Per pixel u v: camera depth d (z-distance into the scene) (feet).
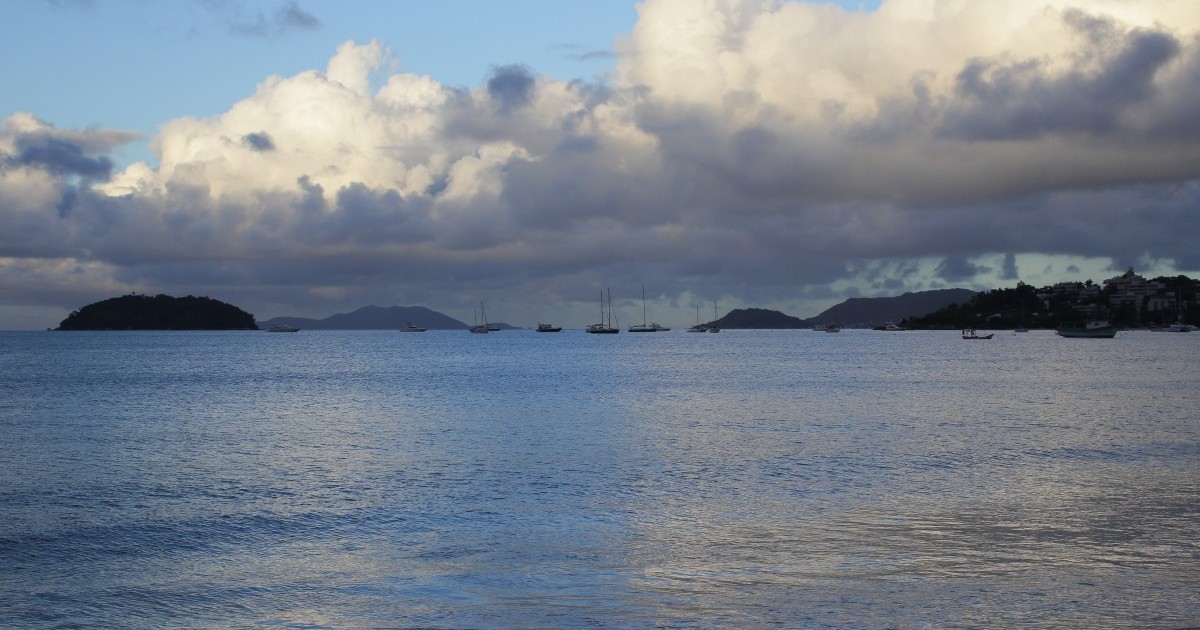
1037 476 115.03
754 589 65.62
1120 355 541.75
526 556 75.82
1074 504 96.12
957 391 269.03
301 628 59.31
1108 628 57.36
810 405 224.33
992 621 58.49
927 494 102.73
